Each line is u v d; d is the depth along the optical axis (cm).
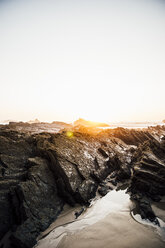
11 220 981
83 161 1683
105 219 1061
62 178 1341
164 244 820
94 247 830
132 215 1087
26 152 1627
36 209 1045
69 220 1062
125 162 1941
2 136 1662
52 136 2005
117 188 1532
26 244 835
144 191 1366
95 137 2709
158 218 1033
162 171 1409
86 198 1271
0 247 848
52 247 848
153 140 1980
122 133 4009
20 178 1256
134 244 830
